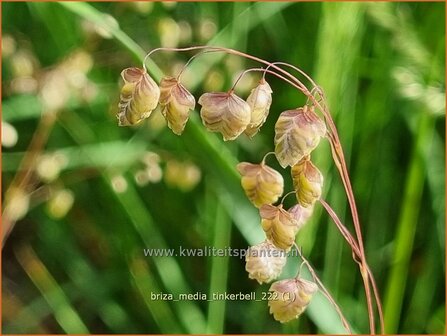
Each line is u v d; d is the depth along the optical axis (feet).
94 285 0.48
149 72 0.38
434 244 0.46
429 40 0.46
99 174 0.48
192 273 0.49
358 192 0.47
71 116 0.47
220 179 0.41
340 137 0.44
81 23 0.47
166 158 0.47
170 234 0.49
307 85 0.48
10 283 0.51
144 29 0.49
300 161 0.28
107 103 0.49
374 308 0.46
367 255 0.47
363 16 0.44
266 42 0.51
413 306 0.46
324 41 0.40
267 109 0.28
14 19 0.52
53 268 0.51
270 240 0.29
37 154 0.45
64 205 0.45
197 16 0.50
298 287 0.31
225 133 0.27
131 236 0.48
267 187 0.28
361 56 0.48
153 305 0.45
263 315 0.47
